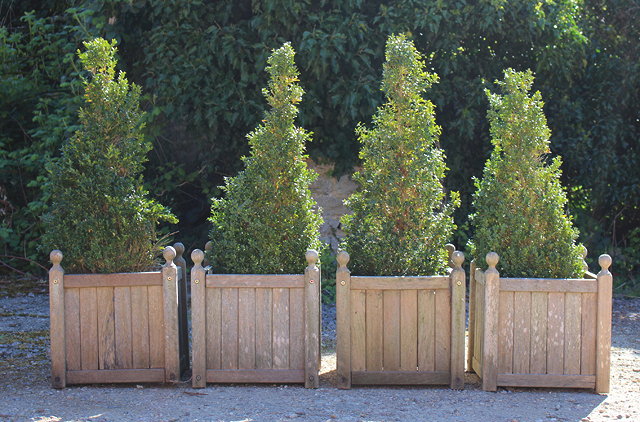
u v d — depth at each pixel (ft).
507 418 14.26
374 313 16.24
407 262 16.56
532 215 16.49
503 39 31.22
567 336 16.03
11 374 17.54
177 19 27.68
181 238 31.32
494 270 15.98
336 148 28.91
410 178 16.61
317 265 17.48
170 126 31.01
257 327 16.30
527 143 16.57
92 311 16.31
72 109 29.40
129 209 16.67
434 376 16.28
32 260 30.32
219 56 27.27
